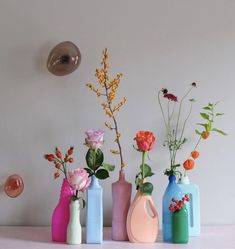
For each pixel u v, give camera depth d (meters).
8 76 1.72
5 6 1.74
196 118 1.67
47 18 1.73
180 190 1.37
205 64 1.70
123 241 1.32
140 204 1.31
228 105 1.68
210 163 1.65
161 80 1.69
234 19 1.72
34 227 1.61
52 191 1.66
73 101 1.69
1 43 1.73
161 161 1.65
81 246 1.25
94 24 1.72
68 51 1.62
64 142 1.67
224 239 1.35
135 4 1.73
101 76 1.53
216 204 1.63
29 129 1.69
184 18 1.72
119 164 1.65
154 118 1.67
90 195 1.30
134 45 1.71
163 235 1.33
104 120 1.67
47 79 1.71
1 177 1.67
